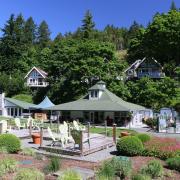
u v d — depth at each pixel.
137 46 98.06
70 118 57.34
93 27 127.38
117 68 73.88
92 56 74.00
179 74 70.75
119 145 19.48
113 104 54.09
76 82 72.50
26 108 70.06
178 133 40.00
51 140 25.50
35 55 114.38
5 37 108.25
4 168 12.54
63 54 77.94
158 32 84.25
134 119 54.69
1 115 73.12
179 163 15.02
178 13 83.94
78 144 20.45
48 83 87.81
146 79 68.62
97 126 49.69
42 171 13.02
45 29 168.12
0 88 91.56
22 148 18.83
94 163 16.53
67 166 15.11
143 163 16.38
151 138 21.41
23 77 98.50
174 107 58.47
